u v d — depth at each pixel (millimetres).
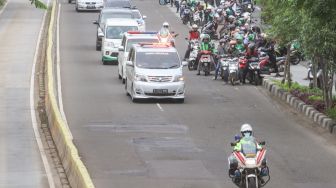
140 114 65938
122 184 44000
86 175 40875
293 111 67750
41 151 54250
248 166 39688
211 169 47562
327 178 45781
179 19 148750
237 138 41375
